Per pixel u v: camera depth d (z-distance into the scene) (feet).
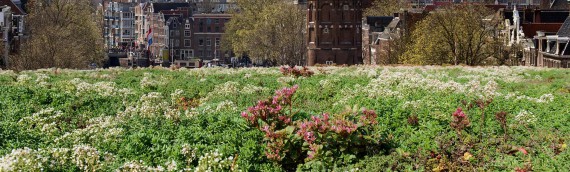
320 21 432.66
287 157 78.43
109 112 110.63
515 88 141.59
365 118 82.02
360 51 435.12
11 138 82.02
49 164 67.36
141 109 96.12
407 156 76.54
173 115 91.45
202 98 126.41
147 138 81.25
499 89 138.10
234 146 80.12
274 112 83.41
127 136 81.66
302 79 159.33
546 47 339.57
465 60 326.03
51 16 432.25
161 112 97.60
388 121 90.99
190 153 75.92
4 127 86.07
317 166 74.64
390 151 79.05
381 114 95.35
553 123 93.30
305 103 119.44
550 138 83.10
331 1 431.84
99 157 71.05
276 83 150.41
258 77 167.22
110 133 80.89
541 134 85.87
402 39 374.43
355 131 78.79
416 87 121.19
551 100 109.70
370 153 78.28
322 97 125.29
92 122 95.25
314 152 75.87
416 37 352.08
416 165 74.69
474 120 92.38
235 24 634.02
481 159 76.23
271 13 558.97
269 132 78.64
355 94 119.14
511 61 358.02
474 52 332.80
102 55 481.05
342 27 432.25
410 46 342.23
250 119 83.87
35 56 341.00
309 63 437.99
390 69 198.49
